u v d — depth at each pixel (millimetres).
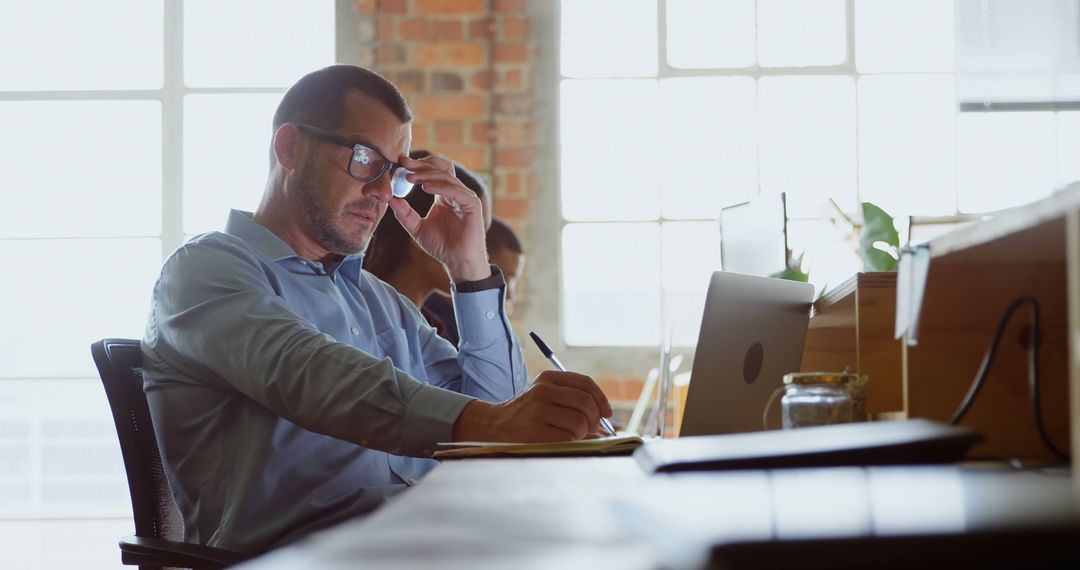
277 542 1598
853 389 1257
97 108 4820
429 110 4734
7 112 4809
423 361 2139
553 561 403
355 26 4773
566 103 4773
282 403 1494
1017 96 4512
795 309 1733
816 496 578
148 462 1580
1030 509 497
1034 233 851
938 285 1075
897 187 4680
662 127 4750
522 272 4668
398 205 2041
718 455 819
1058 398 1080
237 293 1618
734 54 4762
